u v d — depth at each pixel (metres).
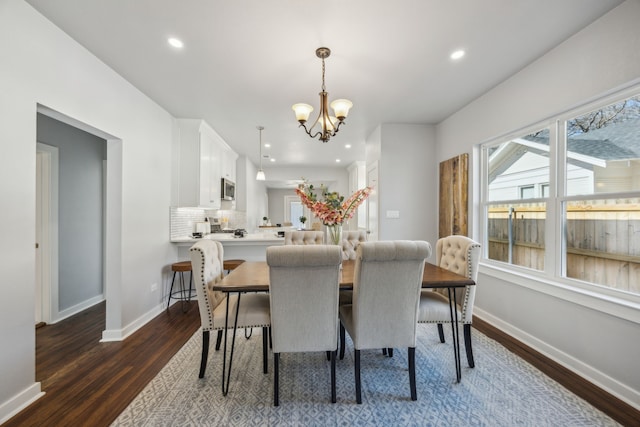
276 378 1.58
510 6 1.63
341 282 1.77
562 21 1.76
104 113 2.24
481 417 1.49
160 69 2.32
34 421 1.46
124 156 2.50
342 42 1.96
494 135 2.66
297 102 2.97
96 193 3.44
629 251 1.70
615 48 1.65
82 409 1.55
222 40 1.93
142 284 2.79
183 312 3.13
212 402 1.61
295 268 1.50
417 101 2.98
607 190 1.80
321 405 1.59
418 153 3.73
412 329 1.63
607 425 1.42
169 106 3.09
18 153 1.57
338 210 2.12
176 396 1.67
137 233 2.70
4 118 1.50
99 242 3.49
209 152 3.83
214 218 4.82
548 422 1.44
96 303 3.43
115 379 1.84
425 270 2.09
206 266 1.90
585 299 1.80
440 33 1.86
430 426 1.42
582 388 1.71
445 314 1.92
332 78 2.47
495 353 2.14
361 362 2.06
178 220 3.55
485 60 2.20
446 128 3.49
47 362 2.06
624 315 1.59
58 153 2.89
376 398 1.65
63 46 1.86
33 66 1.65
